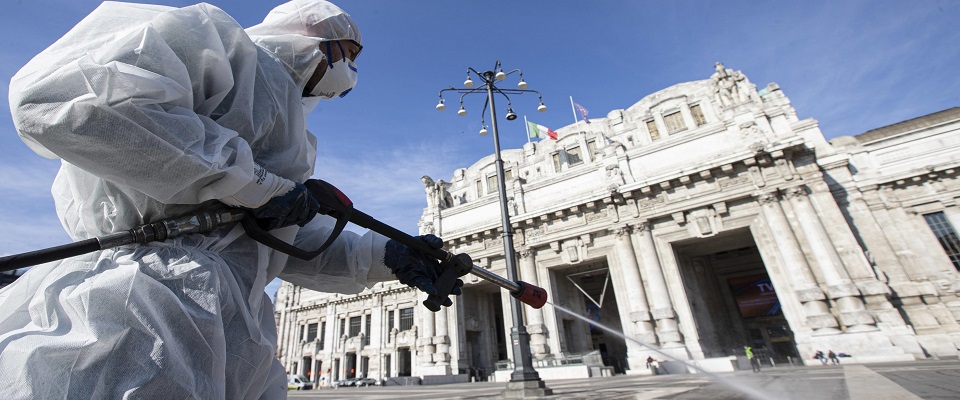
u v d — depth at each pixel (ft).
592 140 106.11
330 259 4.92
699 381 28.14
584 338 91.25
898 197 70.59
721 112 82.69
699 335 74.49
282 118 3.96
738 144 75.56
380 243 4.92
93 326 2.41
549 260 87.81
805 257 65.31
